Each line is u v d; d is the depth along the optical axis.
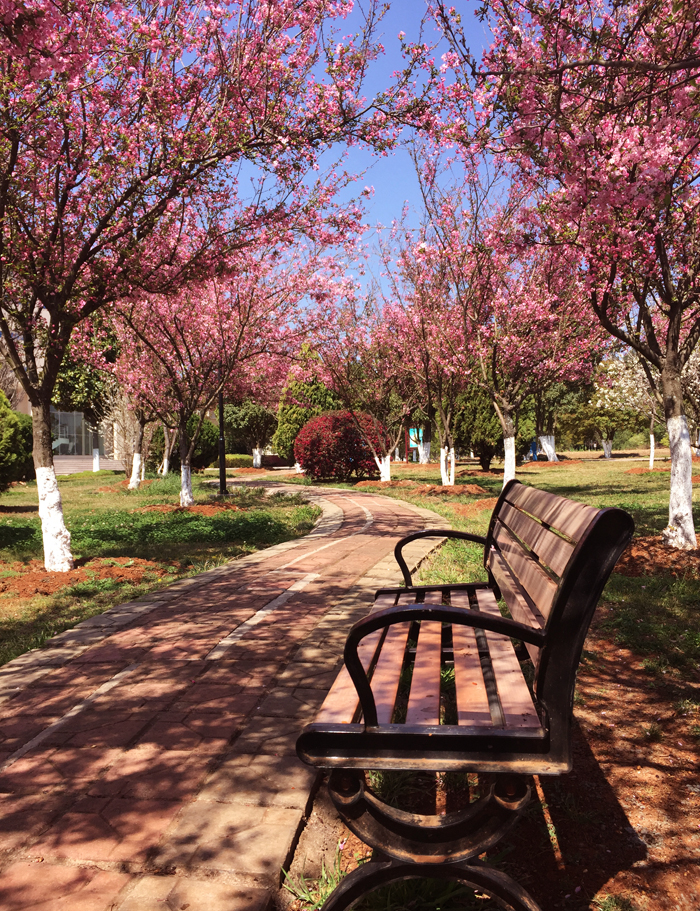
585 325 13.99
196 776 2.91
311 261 17.19
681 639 4.67
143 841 2.46
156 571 8.23
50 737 3.38
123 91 8.08
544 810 2.68
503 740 1.86
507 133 6.32
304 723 3.39
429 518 12.47
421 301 17.27
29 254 7.87
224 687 3.94
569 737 1.85
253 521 12.84
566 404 40.91
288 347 18.98
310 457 26.80
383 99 8.16
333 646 4.57
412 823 1.88
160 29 7.93
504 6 5.86
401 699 3.58
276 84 8.55
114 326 18.05
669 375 8.22
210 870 2.28
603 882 2.23
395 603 3.46
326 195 10.57
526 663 3.92
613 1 5.48
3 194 7.41
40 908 2.13
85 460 41.31
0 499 21.64
